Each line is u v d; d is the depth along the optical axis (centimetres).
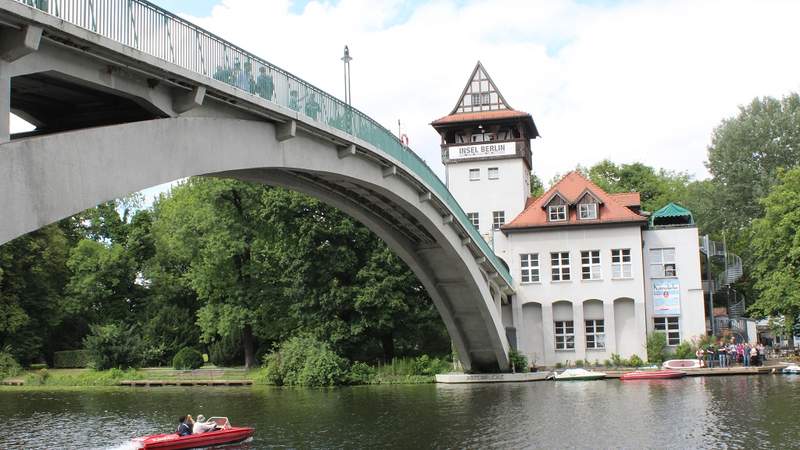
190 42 1631
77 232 7081
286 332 5062
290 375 4422
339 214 4650
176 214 5622
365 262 4719
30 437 2452
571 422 2394
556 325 4712
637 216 4644
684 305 4603
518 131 5475
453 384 4131
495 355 4322
